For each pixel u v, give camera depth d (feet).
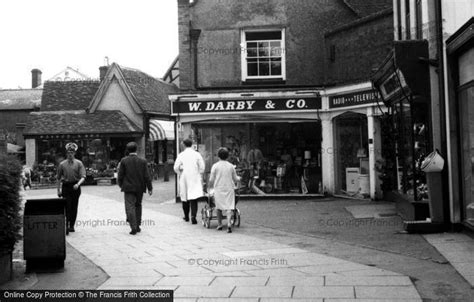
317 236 34.68
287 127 62.08
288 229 38.29
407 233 33.99
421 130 37.78
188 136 61.87
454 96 33.53
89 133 107.76
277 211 49.29
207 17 63.87
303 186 61.36
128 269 25.93
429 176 33.99
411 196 39.04
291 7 63.21
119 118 111.14
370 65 56.75
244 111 60.70
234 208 39.32
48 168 105.60
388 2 65.57
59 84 130.52
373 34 56.44
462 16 33.50
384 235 33.91
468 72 31.35
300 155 61.82
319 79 62.95
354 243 31.55
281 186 62.03
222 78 63.62
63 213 26.13
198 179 43.14
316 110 59.82
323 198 59.57
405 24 44.14
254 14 63.41
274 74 63.72
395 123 46.29
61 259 26.02
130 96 112.88
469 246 28.89
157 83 126.52
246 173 62.13
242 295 20.75
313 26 63.16
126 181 37.47
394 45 35.09
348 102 56.80
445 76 33.86
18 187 23.84
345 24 60.90
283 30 63.31
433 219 33.94
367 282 22.17
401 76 36.83
